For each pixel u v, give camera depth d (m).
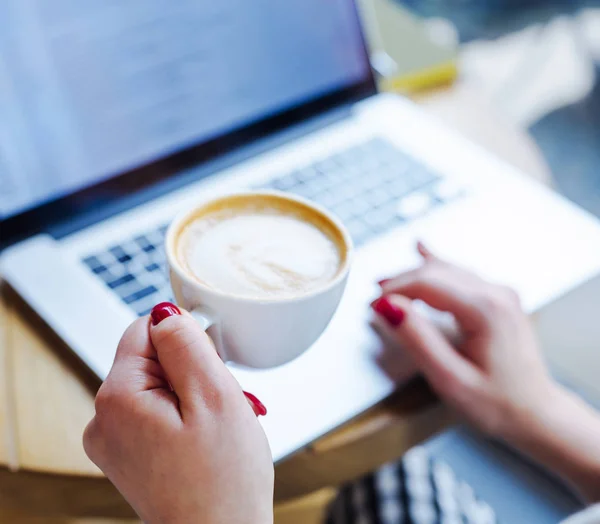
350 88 0.75
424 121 0.78
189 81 0.65
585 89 1.74
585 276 0.60
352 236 0.63
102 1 0.60
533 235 0.64
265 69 0.69
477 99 0.84
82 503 0.48
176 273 0.40
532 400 0.52
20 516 0.55
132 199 0.64
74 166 0.61
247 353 0.42
